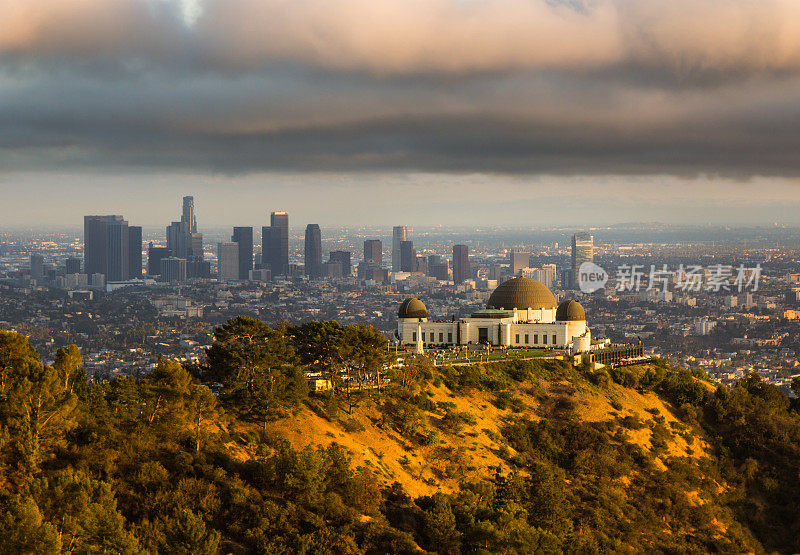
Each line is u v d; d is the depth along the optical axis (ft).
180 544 552.00
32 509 510.99
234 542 608.60
